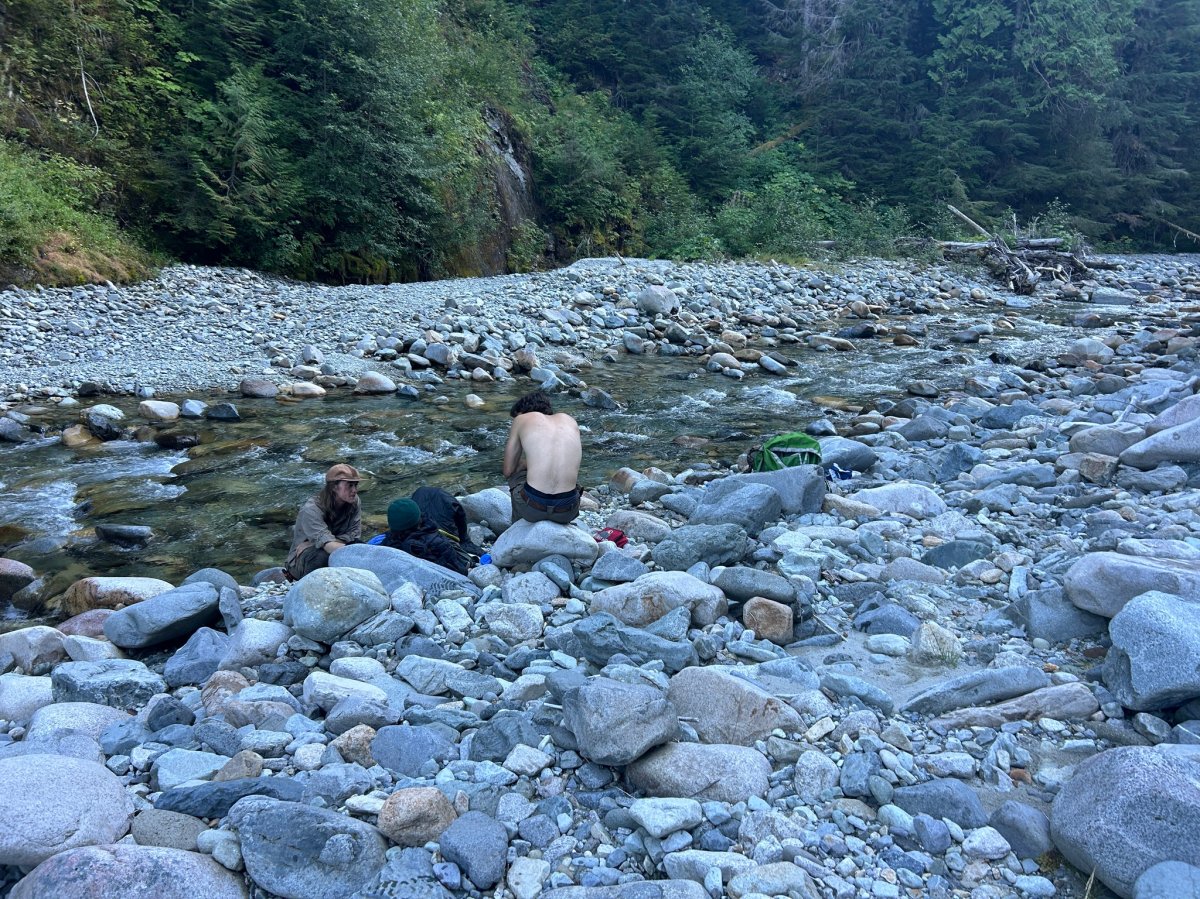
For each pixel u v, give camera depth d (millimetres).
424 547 4566
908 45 39000
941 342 13367
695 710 2945
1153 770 2205
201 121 14969
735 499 4906
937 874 2268
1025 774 2646
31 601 4738
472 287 15227
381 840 2373
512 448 4828
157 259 13969
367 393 9438
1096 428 6148
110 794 2482
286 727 2990
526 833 2416
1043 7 35094
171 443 7414
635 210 25938
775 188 25672
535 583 4098
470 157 19234
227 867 2303
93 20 14992
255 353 10438
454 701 3203
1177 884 1973
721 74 34625
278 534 5680
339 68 16484
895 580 4203
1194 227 37625
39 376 8930
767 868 2203
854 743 2762
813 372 11195
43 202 12320
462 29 25297
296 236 16188
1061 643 3424
